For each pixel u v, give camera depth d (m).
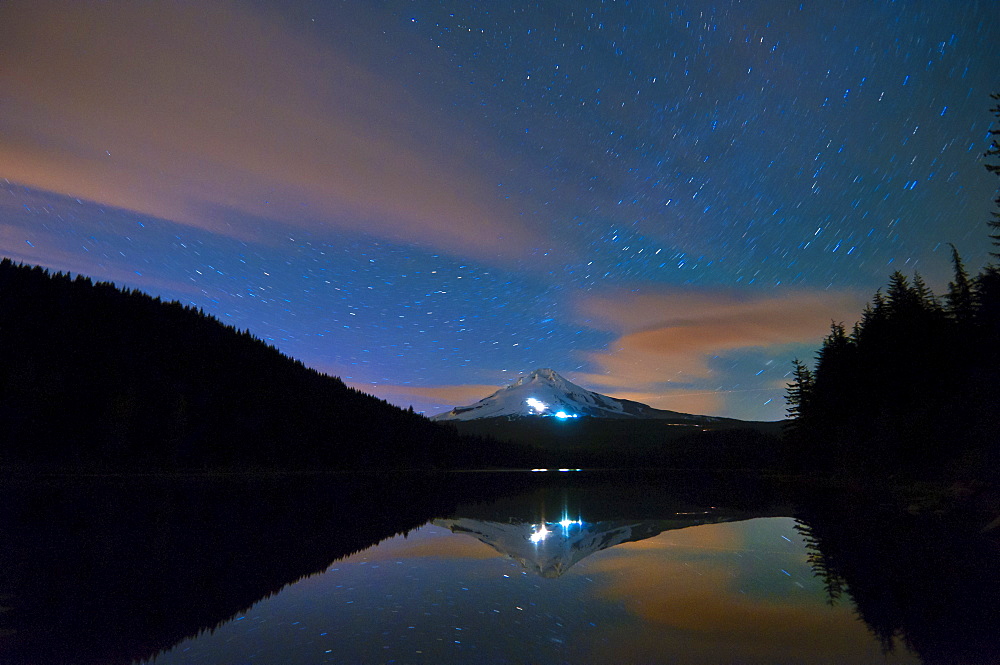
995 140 28.75
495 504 29.75
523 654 6.39
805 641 6.80
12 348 85.75
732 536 16.28
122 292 120.44
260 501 30.44
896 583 9.95
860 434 45.50
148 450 73.06
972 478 23.70
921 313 48.22
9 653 6.51
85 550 13.65
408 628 7.40
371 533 17.36
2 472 56.22
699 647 6.62
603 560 12.56
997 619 7.71
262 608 8.45
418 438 127.19
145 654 6.46
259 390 109.50
